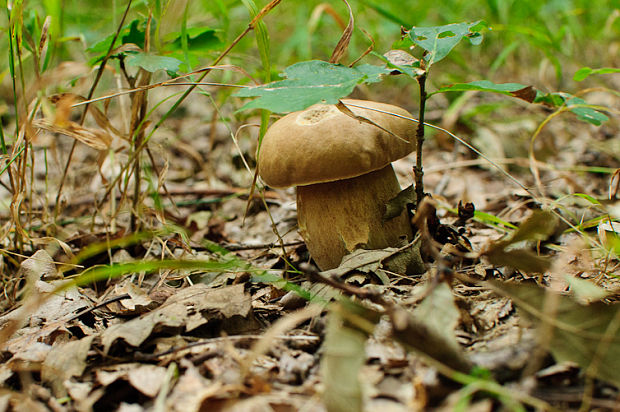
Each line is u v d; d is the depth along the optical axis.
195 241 0.68
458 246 0.59
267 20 1.19
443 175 0.79
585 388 0.47
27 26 0.67
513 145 0.82
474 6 1.17
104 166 0.80
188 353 0.51
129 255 0.64
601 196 0.70
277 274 0.61
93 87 0.60
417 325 0.48
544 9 1.04
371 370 0.49
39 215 0.70
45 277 0.60
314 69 0.54
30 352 0.52
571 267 0.57
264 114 0.60
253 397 0.48
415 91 1.04
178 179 0.83
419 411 0.47
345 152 0.56
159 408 0.48
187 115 1.12
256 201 0.76
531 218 0.51
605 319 0.49
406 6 1.07
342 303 0.50
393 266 0.57
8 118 1.01
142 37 0.63
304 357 0.50
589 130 0.86
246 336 0.52
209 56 0.72
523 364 0.48
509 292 0.50
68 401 0.49
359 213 0.58
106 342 0.51
